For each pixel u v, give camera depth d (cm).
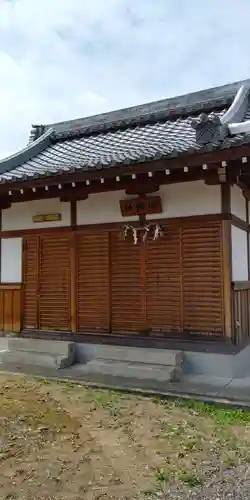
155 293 689
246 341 697
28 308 813
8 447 380
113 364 661
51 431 419
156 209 683
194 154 550
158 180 666
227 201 633
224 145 527
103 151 829
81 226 757
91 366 672
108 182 700
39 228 805
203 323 645
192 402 509
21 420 449
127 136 905
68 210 775
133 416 464
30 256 817
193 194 658
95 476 326
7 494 298
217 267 637
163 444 387
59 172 646
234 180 625
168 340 667
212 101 887
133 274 711
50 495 297
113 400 523
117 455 364
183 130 822
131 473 332
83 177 640
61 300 778
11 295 834
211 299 640
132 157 600
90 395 545
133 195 708
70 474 329
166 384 586
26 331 807
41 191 766
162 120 937
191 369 643
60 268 782
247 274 734
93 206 749
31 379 632
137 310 704
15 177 693
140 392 553
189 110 909
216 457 361
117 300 723
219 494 301
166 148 671
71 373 664
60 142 1039
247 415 465
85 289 755
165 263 682
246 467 343
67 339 757
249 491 305
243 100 817
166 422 444
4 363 752
